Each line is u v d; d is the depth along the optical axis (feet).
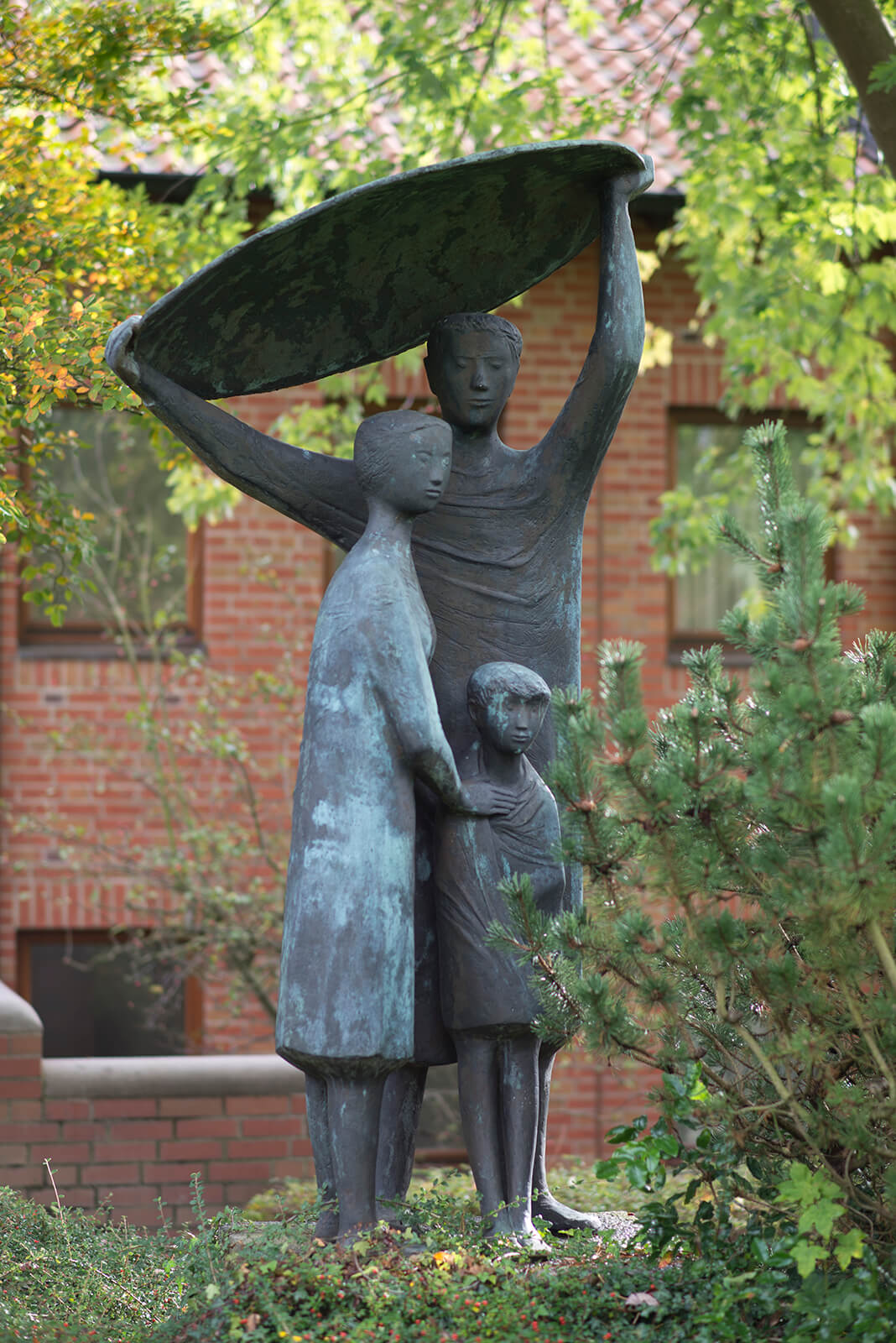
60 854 48.24
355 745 19.43
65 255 29.17
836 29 32.17
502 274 22.53
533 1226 20.66
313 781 19.58
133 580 52.26
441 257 21.75
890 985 18.43
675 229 46.62
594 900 19.24
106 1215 32.30
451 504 21.58
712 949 18.30
